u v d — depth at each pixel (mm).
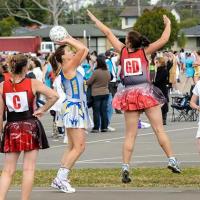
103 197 12695
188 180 14070
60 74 13156
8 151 10977
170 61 36250
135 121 14008
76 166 16469
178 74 49594
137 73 13906
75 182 14117
